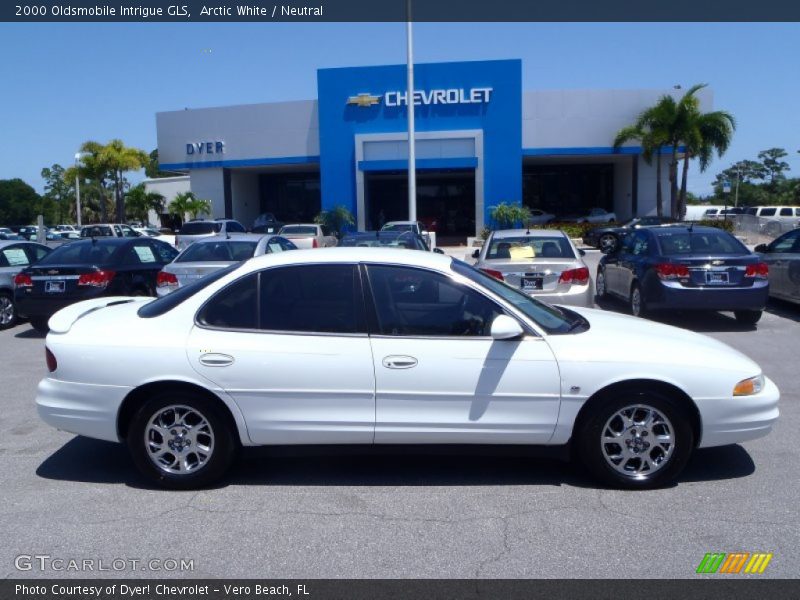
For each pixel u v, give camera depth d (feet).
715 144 121.70
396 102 118.62
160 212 183.52
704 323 40.14
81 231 120.47
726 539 14.55
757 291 36.19
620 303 46.73
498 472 18.25
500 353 16.57
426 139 118.42
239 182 147.02
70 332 17.52
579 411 16.72
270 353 16.61
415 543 14.47
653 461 16.90
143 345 16.81
